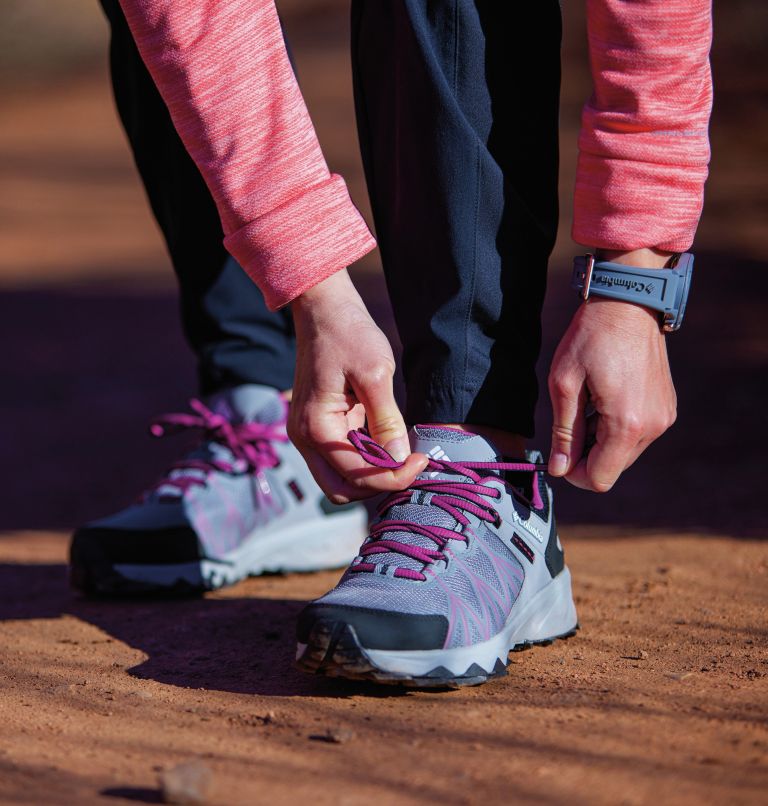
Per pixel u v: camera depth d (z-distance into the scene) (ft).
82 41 74.95
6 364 20.75
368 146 5.27
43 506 11.73
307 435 4.62
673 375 16.79
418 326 5.08
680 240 4.67
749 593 6.59
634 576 7.16
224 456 7.39
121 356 21.22
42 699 4.85
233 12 4.51
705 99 4.67
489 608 4.93
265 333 7.46
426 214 4.95
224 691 4.91
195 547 7.00
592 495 10.93
